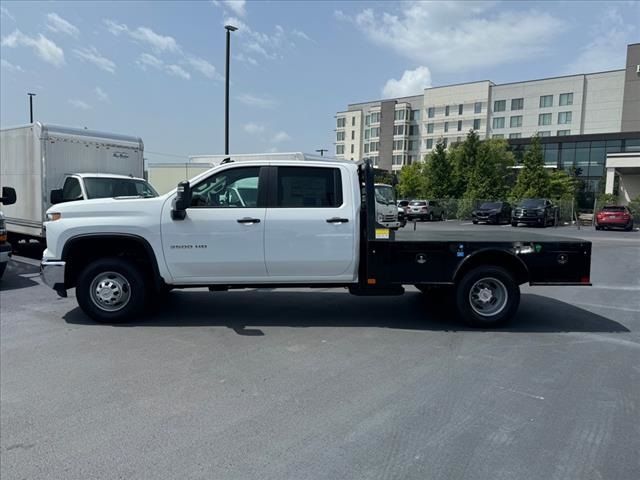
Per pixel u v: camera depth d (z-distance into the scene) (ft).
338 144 342.23
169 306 23.88
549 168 170.81
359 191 20.59
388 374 15.08
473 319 20.44
